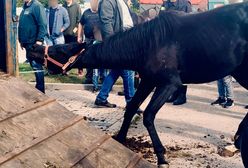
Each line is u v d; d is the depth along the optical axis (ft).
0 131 11.00
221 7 17.81
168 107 26.96
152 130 16.85
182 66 17.02
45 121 12.44
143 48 16.69
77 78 34.81
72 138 12.46
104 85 25.88
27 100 12.94
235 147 18.58
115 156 12.89
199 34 16.96
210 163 17.61
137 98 18.10
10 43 14.52
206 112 26.08
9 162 10.21
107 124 22.30
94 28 30.45
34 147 11.14
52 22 35.32
